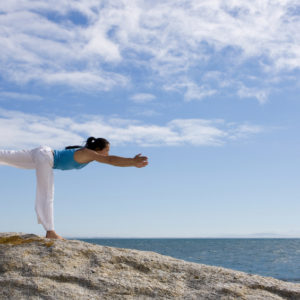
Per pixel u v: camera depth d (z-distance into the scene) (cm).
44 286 308
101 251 379
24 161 437
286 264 2369
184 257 3098
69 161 429
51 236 414
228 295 311
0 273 328
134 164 411
